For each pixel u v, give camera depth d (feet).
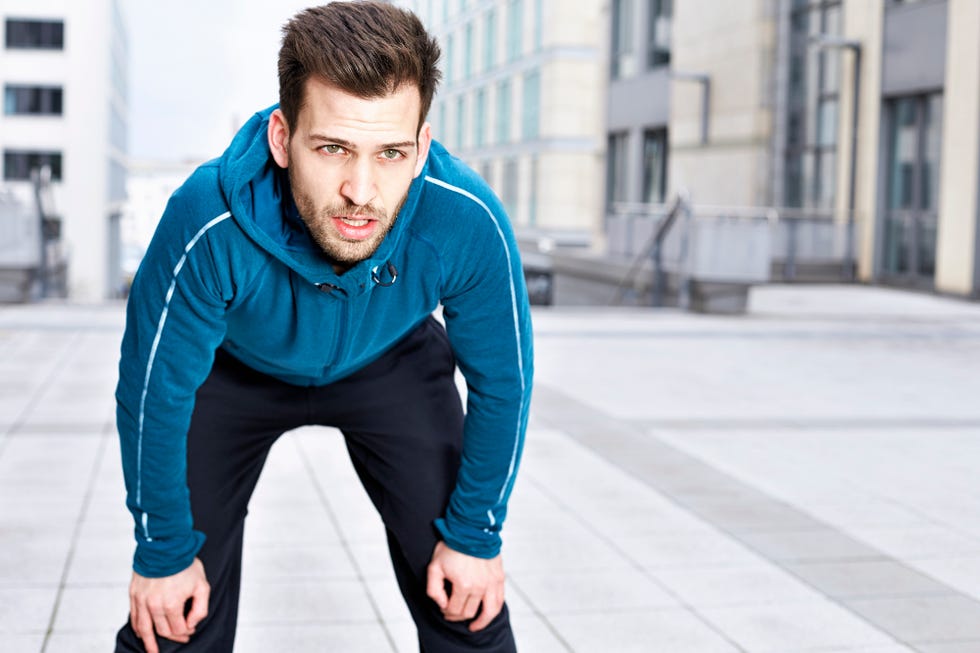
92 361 24.04
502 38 75.61
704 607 10.09
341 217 4.25
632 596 10.32
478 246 4.94
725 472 15.52
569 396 21.36
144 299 4.79
